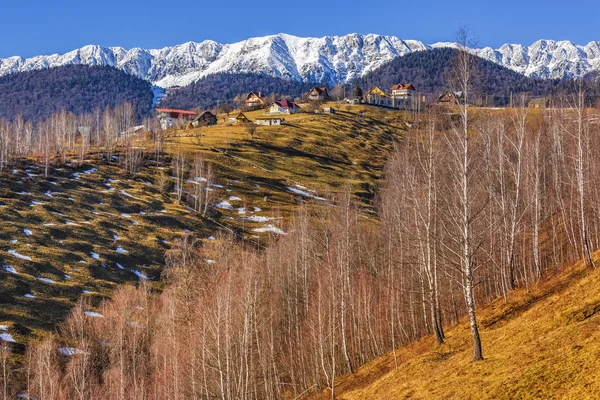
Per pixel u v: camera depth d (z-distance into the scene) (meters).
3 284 88.50
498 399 32.22
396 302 69.62
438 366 45.16
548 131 116.25
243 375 57.84
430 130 57.66
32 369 65.50
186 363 62.59
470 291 41.78
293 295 80.44
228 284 62.38
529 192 78.62
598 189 78.31
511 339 43.69
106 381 65.56
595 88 80.50
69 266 102.06
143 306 85.38
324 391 59.81
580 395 29.11
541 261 72.62
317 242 85.62
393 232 77.75
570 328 39.41
